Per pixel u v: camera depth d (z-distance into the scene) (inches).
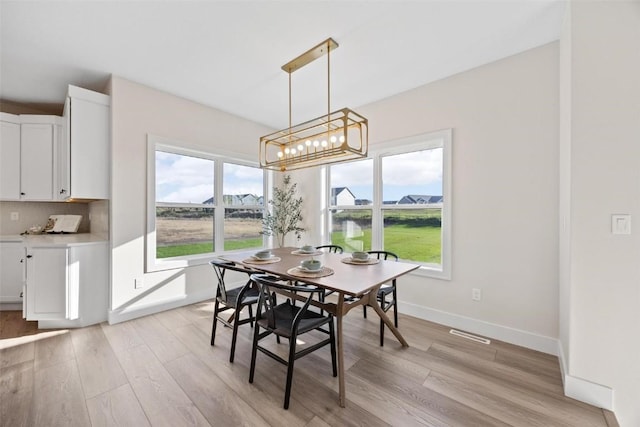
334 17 78.9
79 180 107.7
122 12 76.2
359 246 151.5
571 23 68.3
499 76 99.8
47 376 75.5
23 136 126.4
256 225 173.2
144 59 99.9
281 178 183.0
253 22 81.0
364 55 97.7
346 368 81.0
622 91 63.6
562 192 81.9
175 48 93.4
